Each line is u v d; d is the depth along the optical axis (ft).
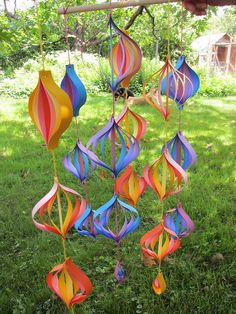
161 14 15.33
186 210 9.40
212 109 23.98
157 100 3.71
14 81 31.50
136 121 4.13
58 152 14.37
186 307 6.31
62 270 3.97
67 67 3.74
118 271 4.75
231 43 70.08
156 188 4.00
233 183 11.18
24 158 13.89
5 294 6.87
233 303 6.40
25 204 10.13
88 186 11.01
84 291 3.94
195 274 7.09
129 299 6.57
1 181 11.68
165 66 3.63
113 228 8.43
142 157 13.48
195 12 4.25
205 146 15.05
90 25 16.16
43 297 6.72
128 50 3.51
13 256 7.97
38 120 3.20
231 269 7.20
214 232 8.32
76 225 4.28
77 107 3.82
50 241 8.40
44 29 11.93
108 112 21.65
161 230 4.23
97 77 31.48
